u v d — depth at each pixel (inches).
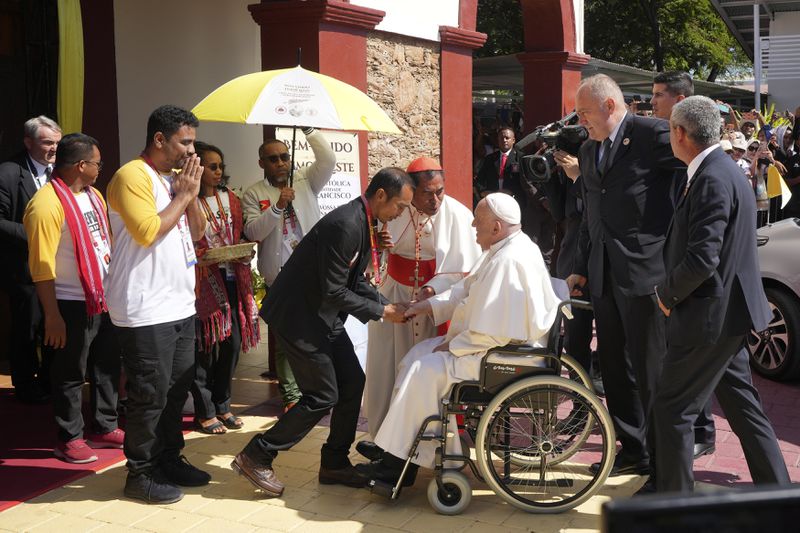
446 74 330.6
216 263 205.0
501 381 161.3
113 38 265.4
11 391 247.6
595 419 164.7
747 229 144.1
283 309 166.2
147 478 169.6
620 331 175.8
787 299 248.1
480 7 779.4
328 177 233.0
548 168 218.7
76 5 239.6
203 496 172.1
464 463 165.9
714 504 34.3
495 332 158.7
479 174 412.5
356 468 176.2
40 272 181.9
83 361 192.1
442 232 192.1
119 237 164.6
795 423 216.4
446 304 176.7
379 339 193.8
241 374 269.1
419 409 163.6
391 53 299.0
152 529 156.8
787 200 368.5
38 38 264.7
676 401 147.4
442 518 160.9
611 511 34.2
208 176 209.5
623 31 855.1
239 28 361.4
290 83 195.2
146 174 161.5
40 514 163.6
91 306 188.7
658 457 150.7
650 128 168.6
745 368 155.0
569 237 231.8
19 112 267.6
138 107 309.9
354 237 163.3
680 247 147.3
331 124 194.4
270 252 224.8
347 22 263.0
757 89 647.1
